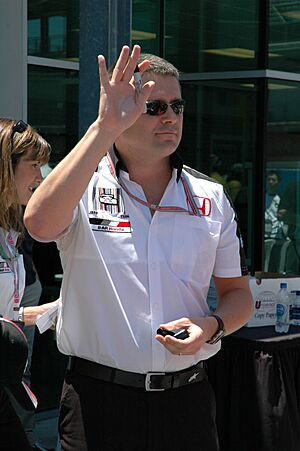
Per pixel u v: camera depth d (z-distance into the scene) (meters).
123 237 3.01
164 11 8.27
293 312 5.34
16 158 3.55
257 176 8.52
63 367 6.84
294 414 4.86
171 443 3.06
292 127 8.73
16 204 3.60
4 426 3.05
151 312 3.01
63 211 2.78
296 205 8.89
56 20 6.93
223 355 4.91
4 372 3.02
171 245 3.06
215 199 3.21
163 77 2.99
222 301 3.25
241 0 8.45
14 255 3.69
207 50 8.55
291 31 8.66
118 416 3.02
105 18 3.89
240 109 8.57
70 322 3.08
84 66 3.95
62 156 7.05
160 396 3.04
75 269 3.03
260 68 8.45
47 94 6.91
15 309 3.73
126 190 3.06
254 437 4.80
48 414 6.71
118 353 3.01
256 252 8.55
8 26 6.37
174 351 2.87
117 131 2.78
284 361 4.83
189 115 8.51
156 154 3.00
